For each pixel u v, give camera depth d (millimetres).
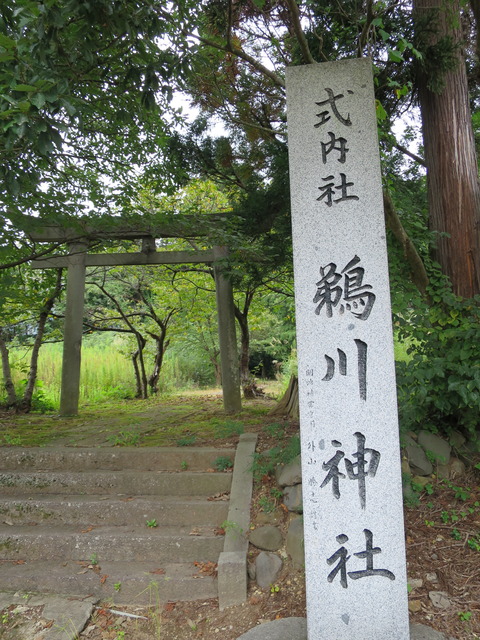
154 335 11070
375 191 2684
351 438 2561
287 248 6191
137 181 6934
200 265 9984
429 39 4504
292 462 3842
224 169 6719
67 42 3770
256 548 3361
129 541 3518
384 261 2633
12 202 4965
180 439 4938
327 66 2797
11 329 10172
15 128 2752
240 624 2879
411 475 3875
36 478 4211
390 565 2488
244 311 9609
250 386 9664
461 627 2697
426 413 4254
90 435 5363
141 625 2963
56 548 3549
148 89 3869
